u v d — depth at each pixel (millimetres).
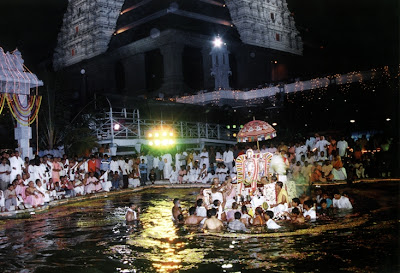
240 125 36281
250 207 12023
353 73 38688
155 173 26031
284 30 65000
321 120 38969
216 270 7684
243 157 12516
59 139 27953
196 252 8922
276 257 8258
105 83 59562
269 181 11992
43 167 17516
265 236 9953
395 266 7344
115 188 22469
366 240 9141
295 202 11570
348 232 9945
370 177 20062
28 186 16219
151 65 58281
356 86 38281
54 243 10398
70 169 20031
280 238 9695
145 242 10055
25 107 17734
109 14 61250
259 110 41031
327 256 8133
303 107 40094
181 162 25594
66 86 30328
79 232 11664
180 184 23391
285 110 40375
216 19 57406
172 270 7812
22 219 14305
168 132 28109
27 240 10836
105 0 60875
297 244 9109
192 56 58844
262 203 11695
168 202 17453
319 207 12891
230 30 57719
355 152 20812
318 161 20562
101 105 27000
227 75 47125
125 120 28219
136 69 55812
